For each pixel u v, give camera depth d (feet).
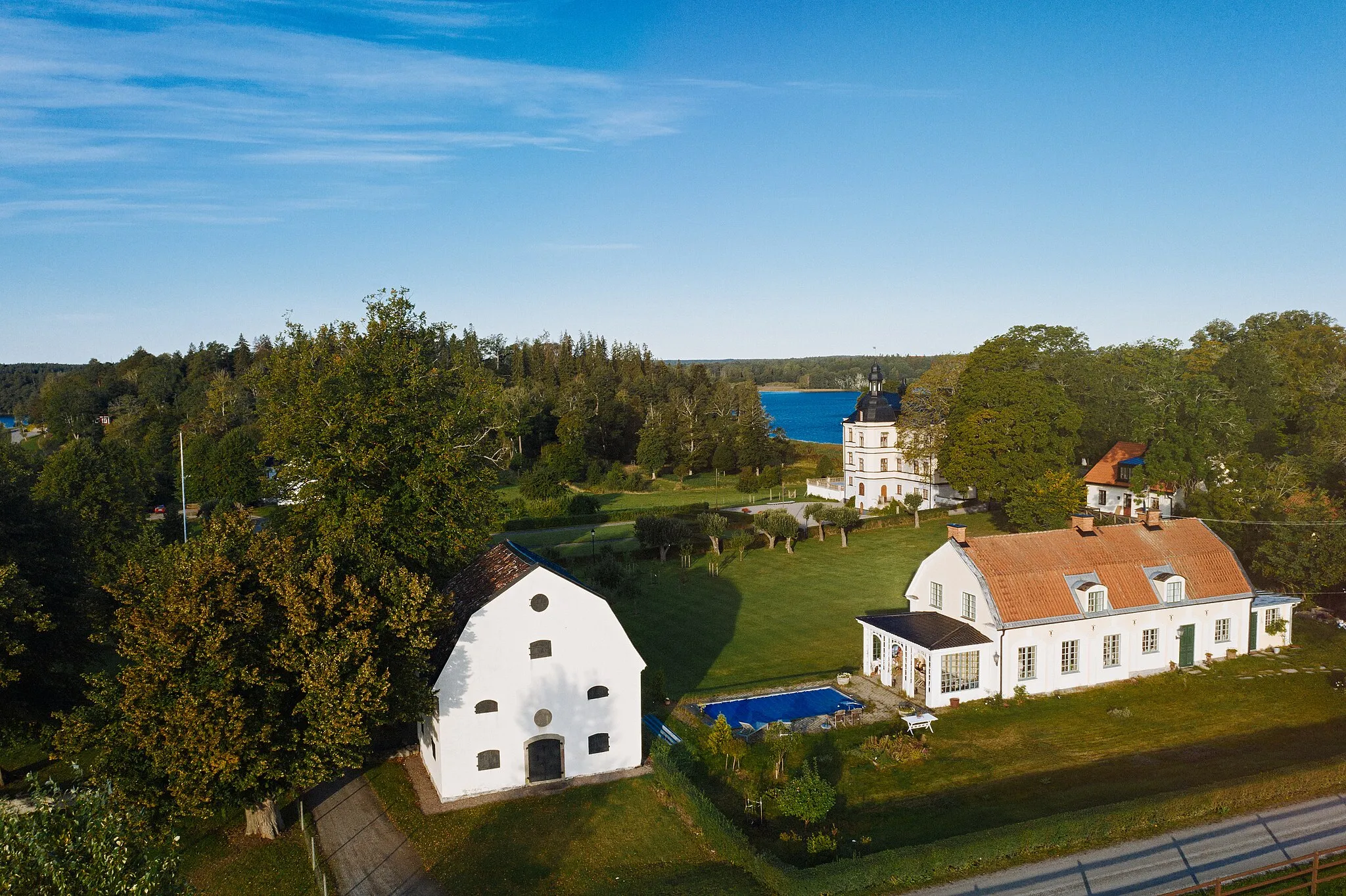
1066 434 302.66
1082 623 159.12
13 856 62.85
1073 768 125.49
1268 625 177.58
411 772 130.11
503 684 120.98
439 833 110.52
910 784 122.01
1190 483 241.14
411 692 110.63
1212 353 389.19
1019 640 154.71
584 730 125.70
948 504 335.26
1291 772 113.91
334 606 106.01
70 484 259.80
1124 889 92.79
